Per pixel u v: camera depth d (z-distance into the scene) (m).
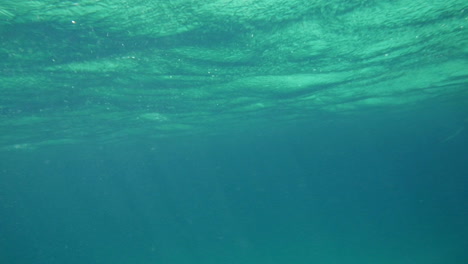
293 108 23.75
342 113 29.38
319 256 30.94
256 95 17.75
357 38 10.06
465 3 7.84
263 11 7.50
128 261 46.41
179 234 95.06
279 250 37.72
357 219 61.81
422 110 33.44
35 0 6.12
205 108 20.27
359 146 81.75
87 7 6.57
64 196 121.62
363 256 27.80
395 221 49.12
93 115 18.64
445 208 61.41
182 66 11.41
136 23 7.57
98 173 75.00
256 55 10.98
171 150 49.41
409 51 12.12
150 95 15.32
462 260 20.31
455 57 13.63
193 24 7.92
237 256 37.88
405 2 7.55
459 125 57.44
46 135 23.97
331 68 13.55
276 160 94.50
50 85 12.18
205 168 95.44
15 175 56.88
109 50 9.19
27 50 8.65
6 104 14.42
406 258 24.36
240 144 53.88
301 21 8.29
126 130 25.94
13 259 82.25
